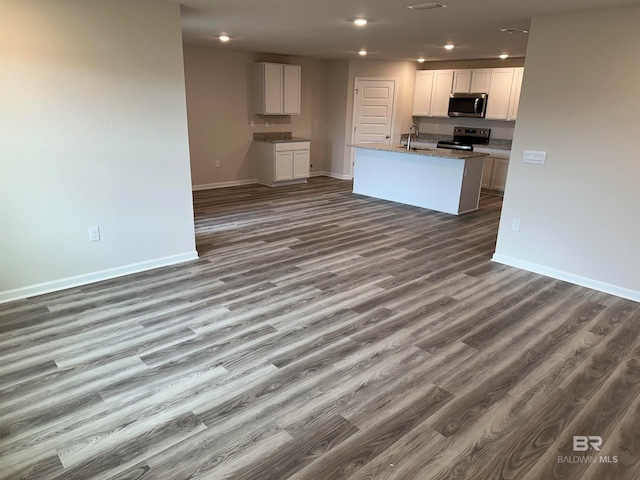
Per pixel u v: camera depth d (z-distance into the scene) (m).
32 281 3.39
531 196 4.07
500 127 8.23
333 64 8.79
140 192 3.82
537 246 4.12
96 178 3.53
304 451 1.94
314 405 2.24
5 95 3.00
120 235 3.78
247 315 3.18
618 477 1.85
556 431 2.11
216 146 7.80
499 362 2.66
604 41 3.40
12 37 2.96
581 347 2.85
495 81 7.78
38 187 3.26
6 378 2.40
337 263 4.28
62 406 2.20
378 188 7.32
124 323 3.03
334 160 9.30
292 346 2.79
